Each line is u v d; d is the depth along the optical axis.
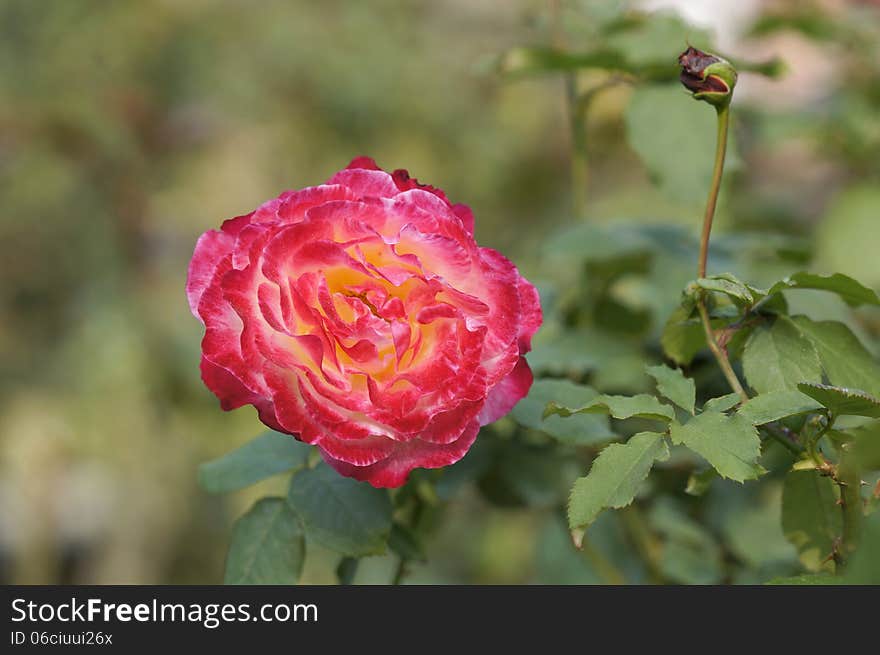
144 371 1.22
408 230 0.48
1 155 1.25
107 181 1.27
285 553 0.53
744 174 0.84
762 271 0.64
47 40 1.26
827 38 0.82
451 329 0.47
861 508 0.49
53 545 1.24
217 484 0.54
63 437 1.22
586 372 0.64
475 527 1.11
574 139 0.68
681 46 0.63
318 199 0.49
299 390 0.47
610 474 0.48
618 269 0.67
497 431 0.62
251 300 0.47
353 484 0.54
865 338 0.57
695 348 0.54
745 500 0.67
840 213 0.77
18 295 1.26
